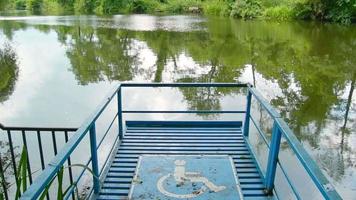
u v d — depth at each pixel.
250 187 3.53
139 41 23.00
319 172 1.98
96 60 17.30
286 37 23.02
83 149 6.83
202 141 4.62
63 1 55.16
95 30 28.30
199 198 3.35
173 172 3.81
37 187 1.88
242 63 16.17
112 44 22.03
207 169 3.87
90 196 3.38
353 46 19.52
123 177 3.72
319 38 22.25
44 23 34.03
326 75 13.62
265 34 24.61
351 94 11.26
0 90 11.89
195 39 23.28
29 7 59.47
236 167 3.93
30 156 6.56
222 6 39.28
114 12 47.97
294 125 8.77
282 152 6.81
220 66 15.68
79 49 20.42
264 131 7.96
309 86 12.23
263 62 16.11
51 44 22.11
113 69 15.36
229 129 5.05
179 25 30.69
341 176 6.24
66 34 26.36
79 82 13.05
